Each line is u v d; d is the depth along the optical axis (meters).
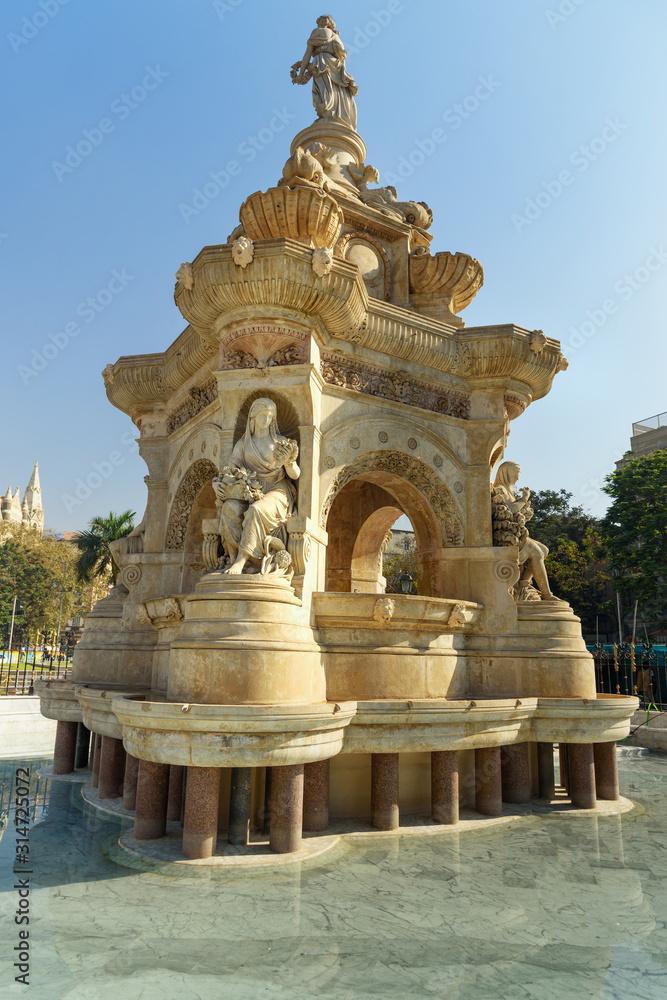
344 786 8.84
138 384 12.32
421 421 10.50
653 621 31.25
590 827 8.67
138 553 11.98
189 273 8.79
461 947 5.04
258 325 8.81
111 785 10.00
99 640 11.85
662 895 6.20
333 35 14.47
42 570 56.00
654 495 30.78
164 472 12.34
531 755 10.52
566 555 37.78
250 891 6.11
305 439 8.88
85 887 6.20
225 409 9.07
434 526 10.74
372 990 4.37
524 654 9.90
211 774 7.00
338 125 13.68
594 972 4.67
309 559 8.54
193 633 7.39
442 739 8.40
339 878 6.51
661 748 15.22
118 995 4.25
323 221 9.20
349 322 9.37
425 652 9.16
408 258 12.50
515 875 6.70
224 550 8.60
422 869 6.84
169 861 6.82
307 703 7.59
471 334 10.78
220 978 4.50
